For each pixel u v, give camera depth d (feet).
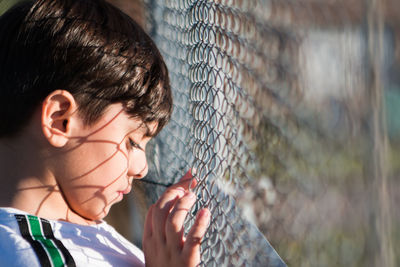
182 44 6.46
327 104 4.56
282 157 5.67
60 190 5.02
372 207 4.21
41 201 4.97
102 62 4.93
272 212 6.05
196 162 5.36
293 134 5.38
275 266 5.28
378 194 4.20
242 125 5.59
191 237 4.65
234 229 5.26
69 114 4.82
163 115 5.38
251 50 5.16
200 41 5.38
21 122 4.96
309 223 5.64
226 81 5.23
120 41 5.14
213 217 4.98
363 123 4.25
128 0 8.38
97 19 5.16
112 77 4.92
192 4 5.75
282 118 5.35
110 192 5.05
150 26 8.05
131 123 5.08
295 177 5.65
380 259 4.14
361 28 4.02
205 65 5.21
